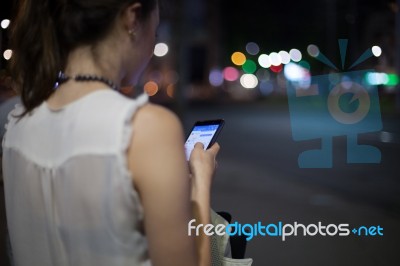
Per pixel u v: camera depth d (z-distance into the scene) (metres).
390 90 27.33
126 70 1.27
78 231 1.11
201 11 53.62
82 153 1.08
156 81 63.12
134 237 1.10
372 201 7.75
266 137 17.78
